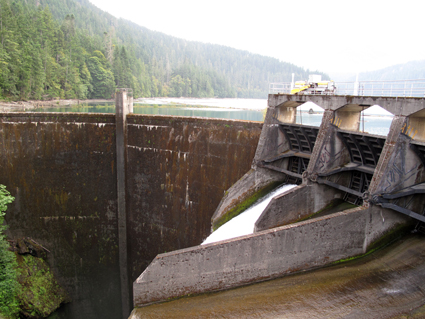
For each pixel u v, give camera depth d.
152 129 34.19
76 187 37.22
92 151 36.38
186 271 19.70
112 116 35.47
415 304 16.80
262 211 25.50
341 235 20.53
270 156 28.92
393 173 20.47
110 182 36.44
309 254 20.30
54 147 36.97
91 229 37.56
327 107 24.72
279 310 17.83
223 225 27.12
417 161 21.05
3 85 78.75
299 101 26.73
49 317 35.25
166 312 19.08
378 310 16.80
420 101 19.09
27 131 37.12
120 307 38.06
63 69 109.56
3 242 30.97
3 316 28.88
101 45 153.25
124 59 140.50
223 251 19.59
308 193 24.98
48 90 99.00
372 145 23.28
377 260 20.53
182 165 33.03
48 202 37.91
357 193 22.83
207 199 31.89
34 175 37.69
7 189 38.03
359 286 18.61
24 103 84.44
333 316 16.86
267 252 19.88
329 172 24.58
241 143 30.02
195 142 32.25
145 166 34.94
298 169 28.56
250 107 117.88
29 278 35.94
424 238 21.33
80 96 114.06
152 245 35.50
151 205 35.09
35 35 111.38
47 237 38.28
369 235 21.11
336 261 20.83
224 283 19.98
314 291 18.73
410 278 18.50
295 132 28.23
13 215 38.50
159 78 194.62
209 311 18.64
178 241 33.81
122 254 36.84
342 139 25.22
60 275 38.19
